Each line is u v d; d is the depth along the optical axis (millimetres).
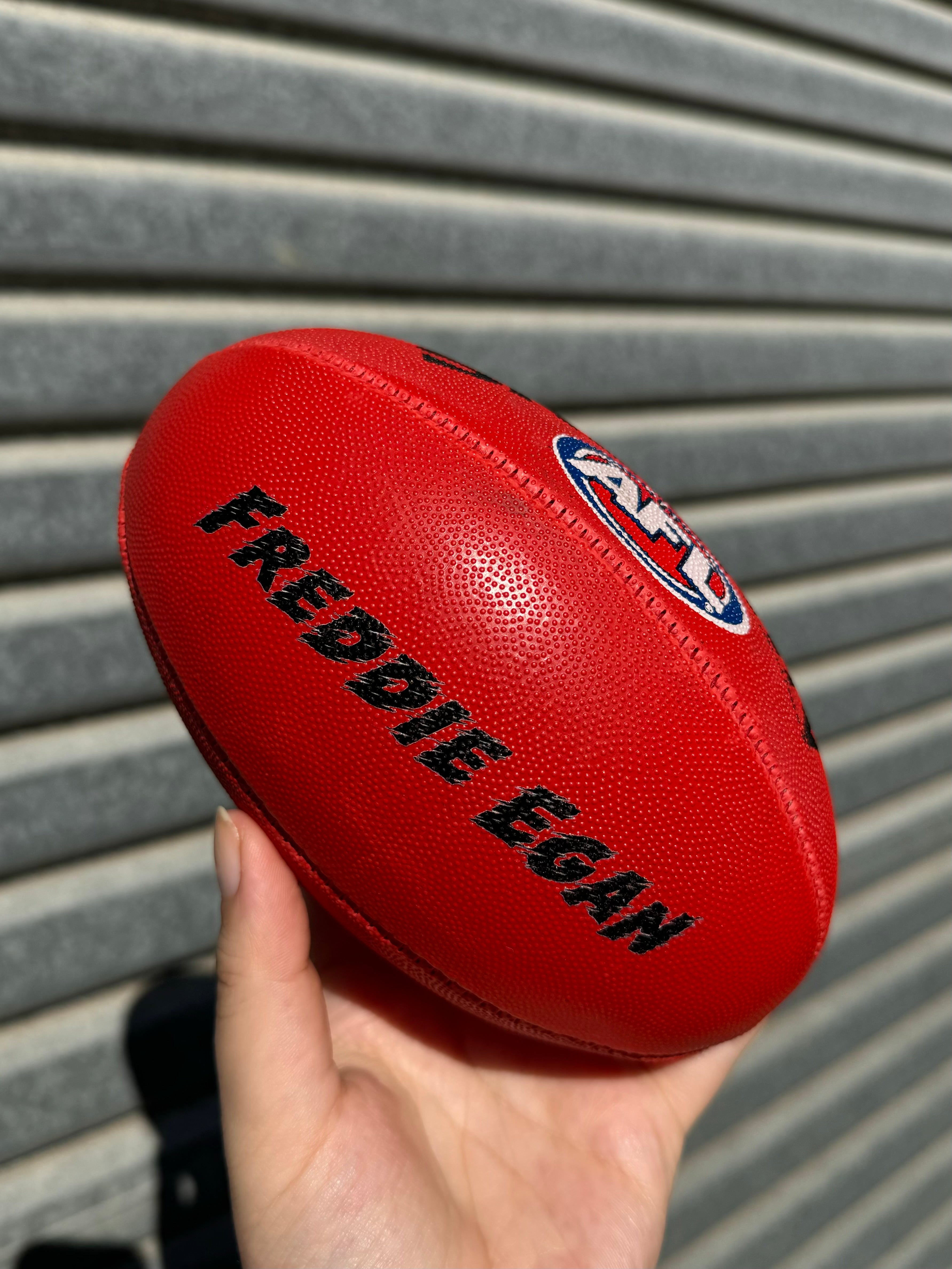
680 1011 202
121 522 221
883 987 533
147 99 281
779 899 198
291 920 201
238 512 190
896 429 511
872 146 465
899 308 503
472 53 333
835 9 422
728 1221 476
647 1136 245
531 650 181
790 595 477
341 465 189
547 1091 247
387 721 183
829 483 487
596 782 183
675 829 187
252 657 189
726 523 444
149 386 299
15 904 302
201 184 296
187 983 337
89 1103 321
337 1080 208
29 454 288
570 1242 223
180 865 330
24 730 299
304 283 321
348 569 183
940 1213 571
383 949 212
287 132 305
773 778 198
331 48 310
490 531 185
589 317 390
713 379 428
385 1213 199
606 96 373
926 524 532
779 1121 490
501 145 349
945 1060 572
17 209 270
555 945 192
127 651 308
